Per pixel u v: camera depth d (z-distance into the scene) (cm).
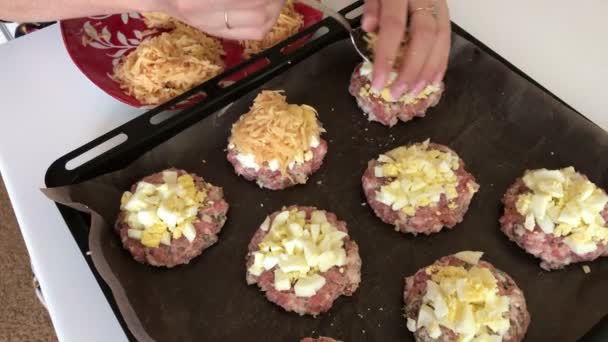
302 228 32
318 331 30
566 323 30
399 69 35
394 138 37
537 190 34
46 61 38
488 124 37
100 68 37
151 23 39
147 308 30
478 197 35
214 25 28
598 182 34
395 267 32
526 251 33
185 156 35
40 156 34
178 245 31
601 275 32
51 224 31
